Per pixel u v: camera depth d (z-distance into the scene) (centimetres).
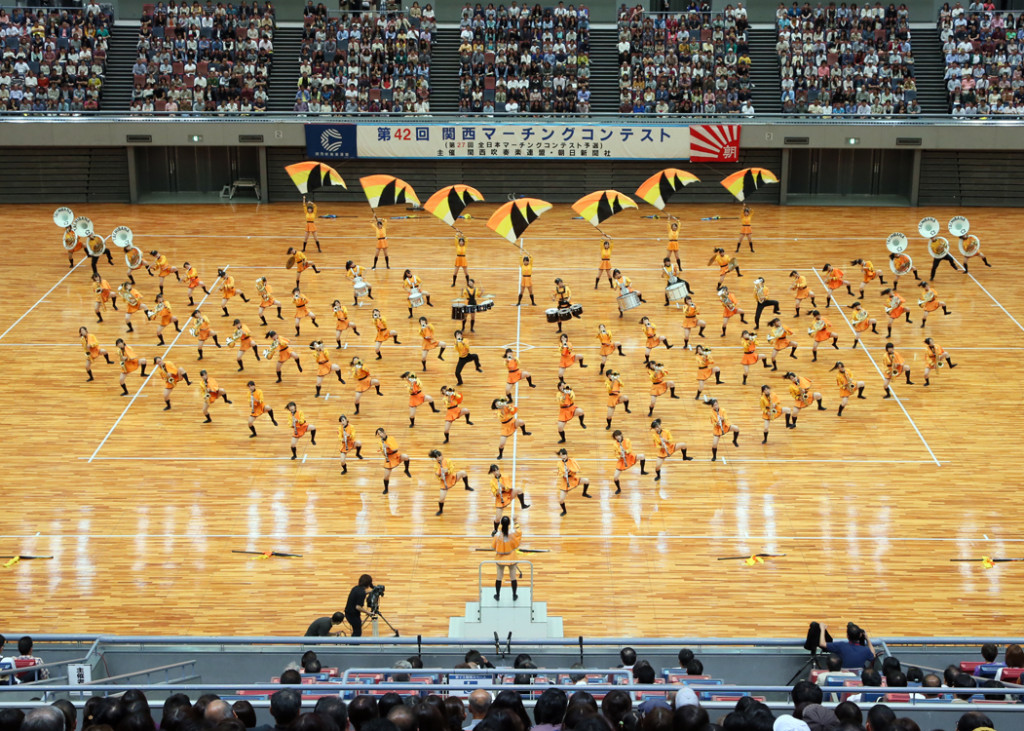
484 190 4872
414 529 2250
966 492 2383
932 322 3372
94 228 4356
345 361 3084
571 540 2206
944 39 4919
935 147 4547
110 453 2558
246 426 2709
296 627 1920
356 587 1838
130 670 1591
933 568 2102
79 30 4894
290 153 4847
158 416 2758
